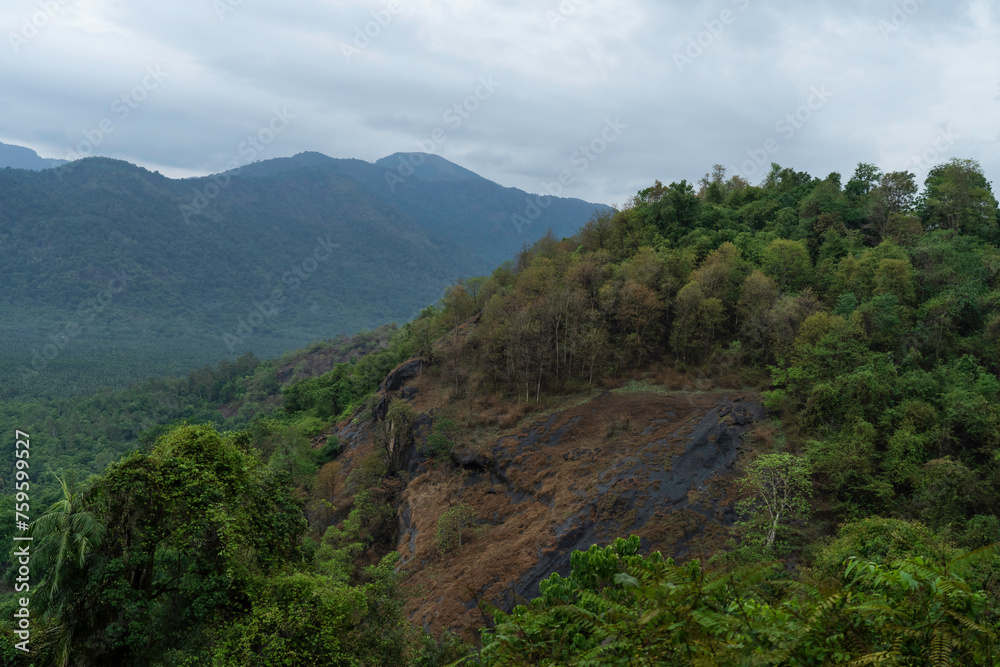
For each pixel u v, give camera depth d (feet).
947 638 15.43
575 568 54.60
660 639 18.25
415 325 390.42
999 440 140.26
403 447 226.58
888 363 171.01
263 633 65.87
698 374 210.18
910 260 231.09
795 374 171.53
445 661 75.77
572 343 222.07
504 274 342.64
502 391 227.61
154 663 65.00
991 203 294.05
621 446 172.76
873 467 138.62
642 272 238.68
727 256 242.99
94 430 534.37
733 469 147.54
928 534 81.87
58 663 60.34
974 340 189.26
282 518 80.12
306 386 385.09
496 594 132.87
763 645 18.07
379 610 76.69
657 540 132.36
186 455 74.84
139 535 67.67
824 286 233.35
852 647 16.63
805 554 116.67
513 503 171.22
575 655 21.43
